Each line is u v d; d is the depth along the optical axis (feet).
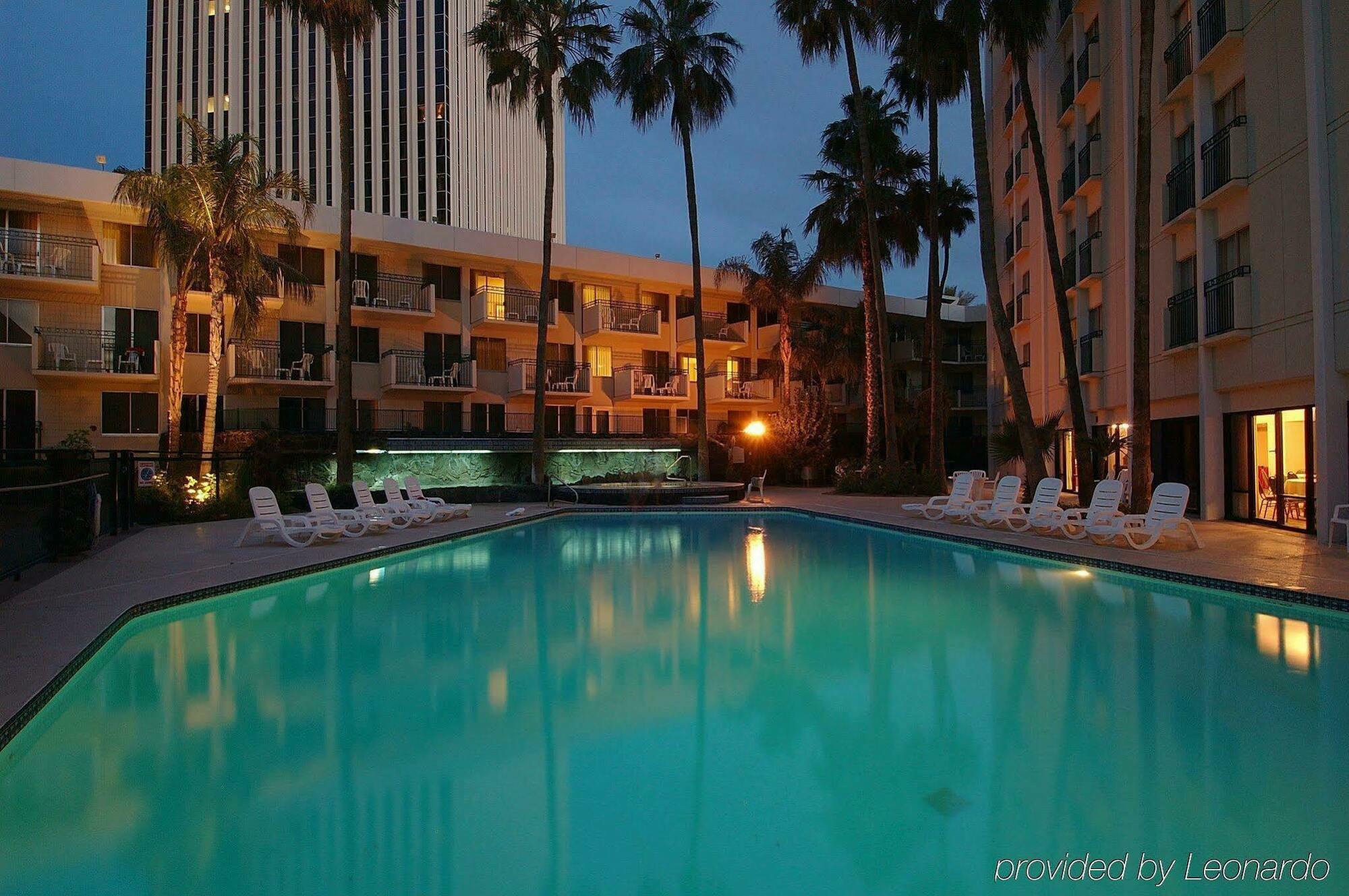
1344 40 37.70
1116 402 68.03
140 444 75.51
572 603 30.78
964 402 135.23
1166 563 34.22
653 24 85.10
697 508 69.67
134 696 19.24
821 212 97.55
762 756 15.33
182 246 64.75
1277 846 11.74
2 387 69.56
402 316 89.35
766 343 121.80
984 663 21.79
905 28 68.54
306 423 84.64
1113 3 67.56
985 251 58.39
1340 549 37.37
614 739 16.31
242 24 222.48
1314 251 39.47
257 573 33.12
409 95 222.28
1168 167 58.65
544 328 80.38
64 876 11.12
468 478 88.17
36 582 30.94
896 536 53.78
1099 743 15.78
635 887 10.76
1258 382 46.47
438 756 15.44
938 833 12.24
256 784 14.19
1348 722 16.87
